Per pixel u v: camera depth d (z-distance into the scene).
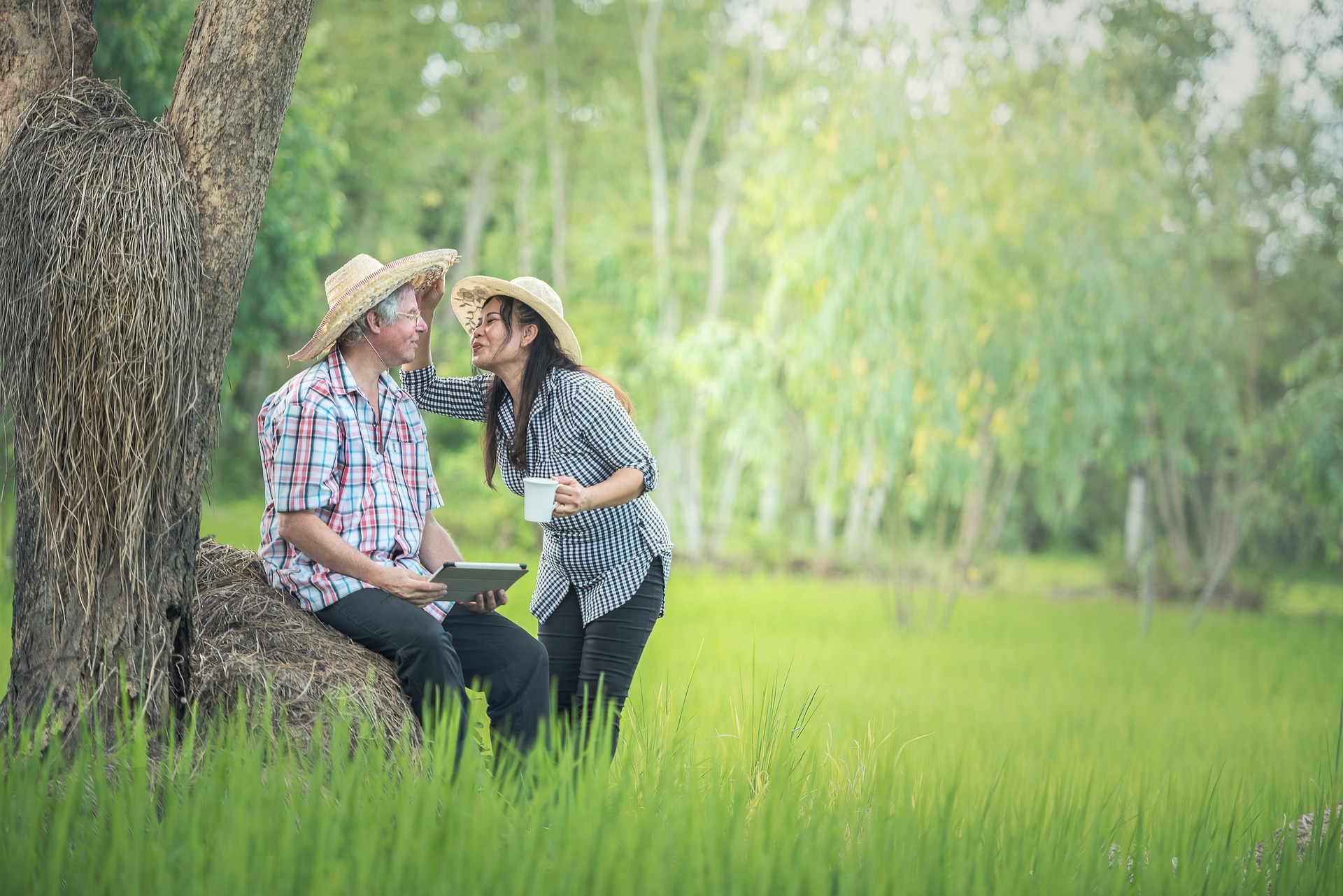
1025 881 2.90
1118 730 6.79
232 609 3.71
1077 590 19.47
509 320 4.16
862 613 13.07
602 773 3.04
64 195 3.22
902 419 12.59
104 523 3.25
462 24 23.33
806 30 15.34
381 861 2.47
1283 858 3.37
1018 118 12.76
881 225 12.54
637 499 4.28
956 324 12.48
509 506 20.92
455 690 3.56
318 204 14.01
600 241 21.17
